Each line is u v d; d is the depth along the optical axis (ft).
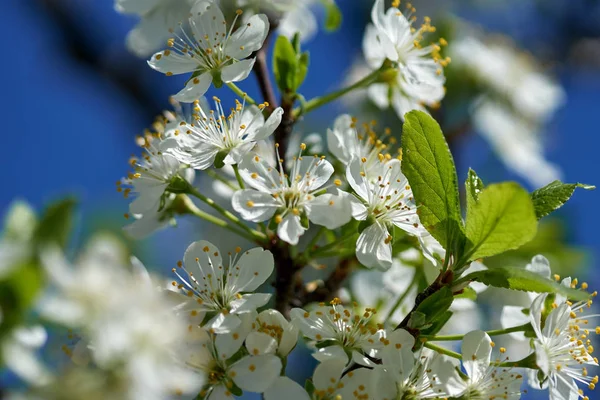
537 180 1.86
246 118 1.42
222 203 1.61
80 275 1.27
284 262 1.43
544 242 1.61
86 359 1.27
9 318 1.26
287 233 1.37
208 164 1.40
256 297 1.36
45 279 1.26
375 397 1.33
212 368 1.34
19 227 1.31
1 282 1.26
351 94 1.79
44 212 1.28
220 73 1.41
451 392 1.35
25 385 1.28
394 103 1.52
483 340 1.35
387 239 1.38
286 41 1.44
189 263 1.38
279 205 1.38
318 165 1.40
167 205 1.45
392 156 1.53
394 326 1.44
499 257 1.57
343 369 1.34
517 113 1.87
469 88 1.84
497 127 1.84
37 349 1.28
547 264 1.42
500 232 1.33
